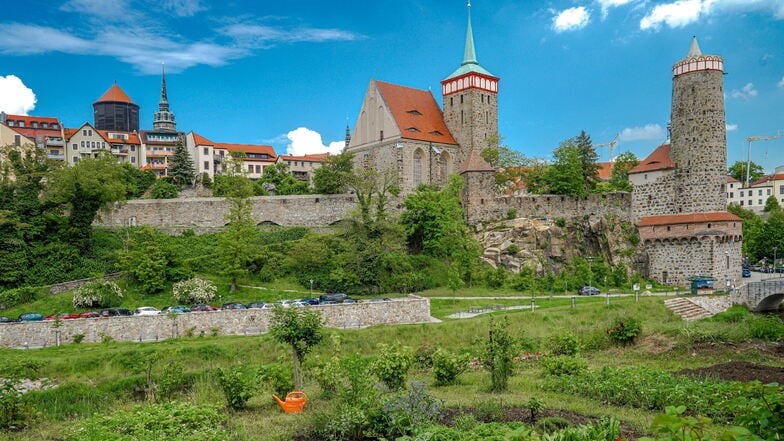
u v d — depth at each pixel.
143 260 69.00
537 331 55.47
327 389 30.11
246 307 59.44
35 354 45.47
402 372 30.55
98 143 143.38
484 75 112.50
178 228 87.75
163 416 22.55
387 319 60.06
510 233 89.25
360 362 28.14
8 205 73.00
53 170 79.12
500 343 31.70
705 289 77.25
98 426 21.25
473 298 72.94
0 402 26.66
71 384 38.50
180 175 123.25
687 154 85.19
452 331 54.94
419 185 96.62
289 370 31.91
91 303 62.34
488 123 112.94
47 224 75.88
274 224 95.25
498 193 108.25
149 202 90.12
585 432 18.80
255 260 78.00
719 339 43.75
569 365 33.66
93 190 75.56
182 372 37.00
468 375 36.59
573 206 95.00
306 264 78.19
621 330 46.25
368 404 23.55
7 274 66.25
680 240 84.06
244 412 27.36
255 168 162.12
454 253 82.44
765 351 39.97
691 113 84.94
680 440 10.84
